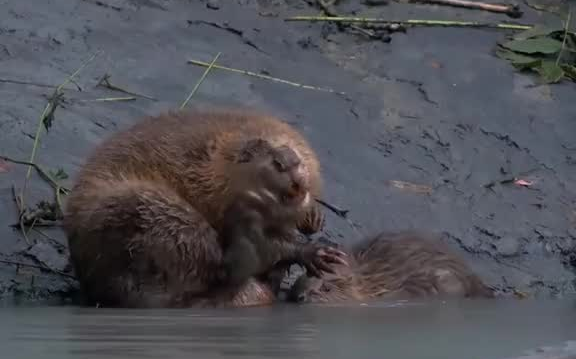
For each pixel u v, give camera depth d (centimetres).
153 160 1041
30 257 1137
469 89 1559
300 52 1588
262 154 1007
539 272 1277
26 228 1165
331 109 1466
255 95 1462
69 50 1462
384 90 1530
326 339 736
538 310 1008
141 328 805
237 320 874
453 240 1300
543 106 1549
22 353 658
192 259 1000
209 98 1434
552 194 1401
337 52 1606
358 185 1345
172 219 996
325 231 1252
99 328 804
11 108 1307
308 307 1004
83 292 1041
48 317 899
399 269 1120
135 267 996
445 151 1438
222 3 1667
